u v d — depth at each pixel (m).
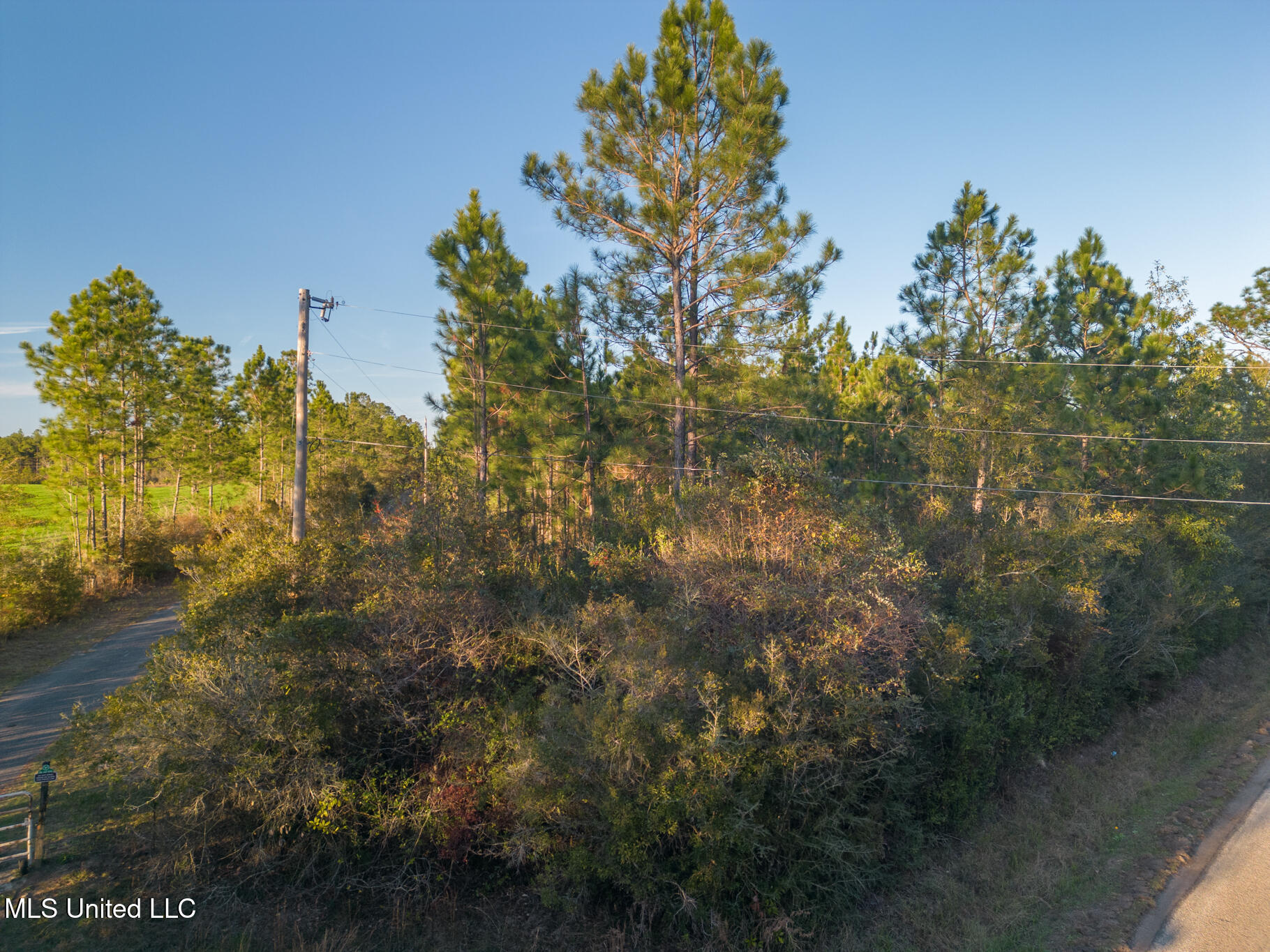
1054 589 12.72
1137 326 23.31
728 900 7.93
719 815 7.45
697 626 8.77
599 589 10.76
